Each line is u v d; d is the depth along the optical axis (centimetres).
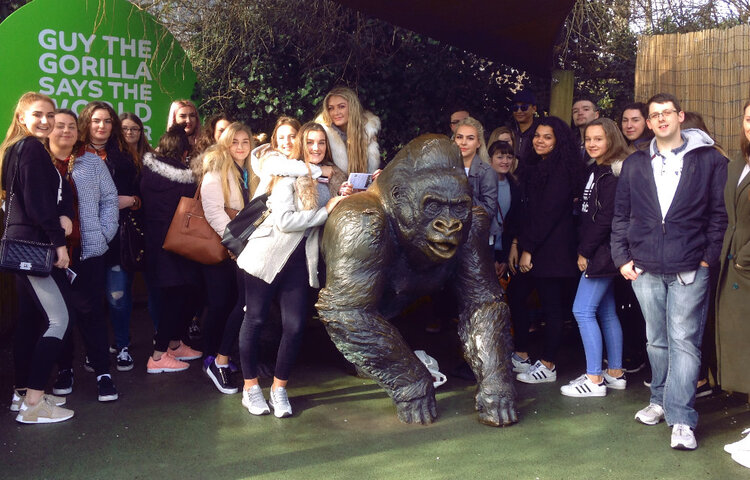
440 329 586
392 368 385
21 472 318
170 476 316
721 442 358
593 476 319
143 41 653
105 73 639
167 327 466
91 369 468
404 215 380
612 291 439
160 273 450
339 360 500
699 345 361
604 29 728
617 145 420
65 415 381
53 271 365
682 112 360
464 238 384
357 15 727
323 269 430
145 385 443
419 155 382
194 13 736
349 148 472
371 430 373
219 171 443
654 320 374
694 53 547
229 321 428
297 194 387
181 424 378
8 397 413
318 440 359
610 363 444
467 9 507
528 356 493
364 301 381
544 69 656
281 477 316
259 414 393
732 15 751
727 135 527
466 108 776
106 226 413
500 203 498
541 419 391
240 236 390
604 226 411
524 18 523
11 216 356
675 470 326
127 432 366
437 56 751
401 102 764
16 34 602
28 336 385
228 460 334
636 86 583
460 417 393
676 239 354
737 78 519
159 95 665
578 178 443
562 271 443
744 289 353
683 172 354
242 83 762
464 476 319
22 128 368
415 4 504
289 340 390
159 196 453
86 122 457
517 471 324
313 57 742
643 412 386
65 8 618
